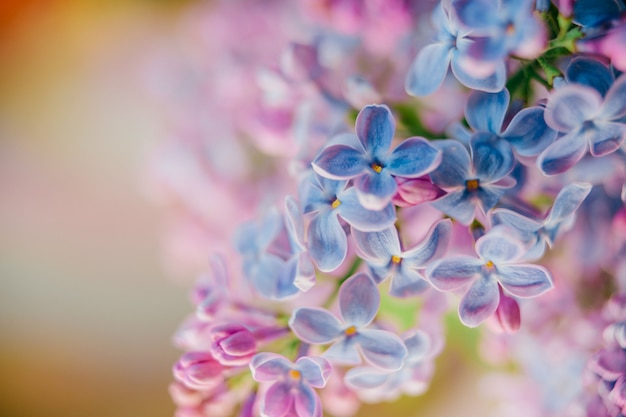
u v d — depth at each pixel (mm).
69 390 402
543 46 171
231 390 193
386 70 230
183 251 286
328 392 209
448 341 252
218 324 189
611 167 190
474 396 310
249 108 259
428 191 172
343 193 175
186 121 300
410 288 182
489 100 179
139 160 392
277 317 196
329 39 238
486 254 176
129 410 394
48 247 419
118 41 413
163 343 404
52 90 421
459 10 173
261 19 288
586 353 211
